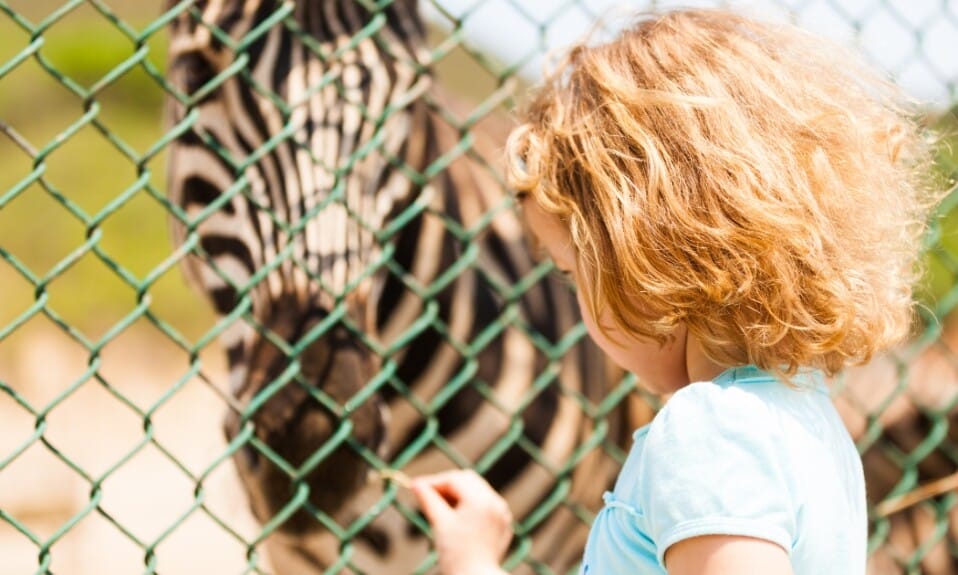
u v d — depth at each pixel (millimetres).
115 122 9969
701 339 1497
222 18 2600
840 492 1485
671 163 1488
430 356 2848
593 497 3064
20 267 1774
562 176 1564
